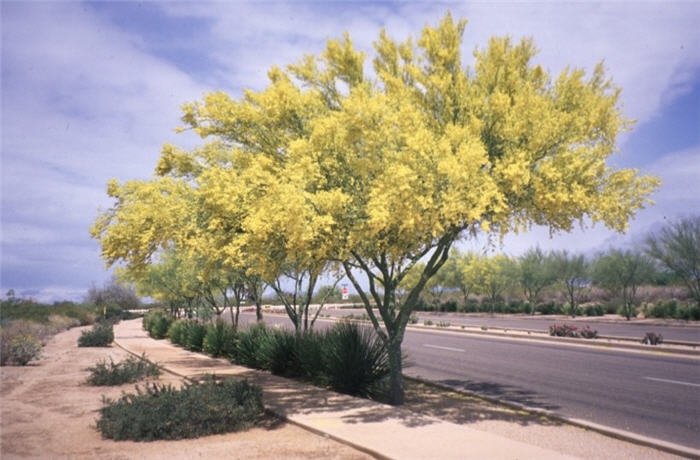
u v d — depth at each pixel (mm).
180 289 30969
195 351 21797
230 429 7840
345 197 8398
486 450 6391
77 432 7938
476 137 8609
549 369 14531
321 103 10672
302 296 17578
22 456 6598
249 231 9547
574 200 8070
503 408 9727
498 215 8367
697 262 30156
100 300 65125
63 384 13047
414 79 10266
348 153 9250
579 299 44906
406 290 40375
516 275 47188
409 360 17219
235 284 24312
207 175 10688
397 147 8570
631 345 19125
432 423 7918
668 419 8484
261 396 9258
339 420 8180
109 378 12875
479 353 18891
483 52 9914
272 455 6445
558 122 8500
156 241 12008
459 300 58031
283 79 10945
